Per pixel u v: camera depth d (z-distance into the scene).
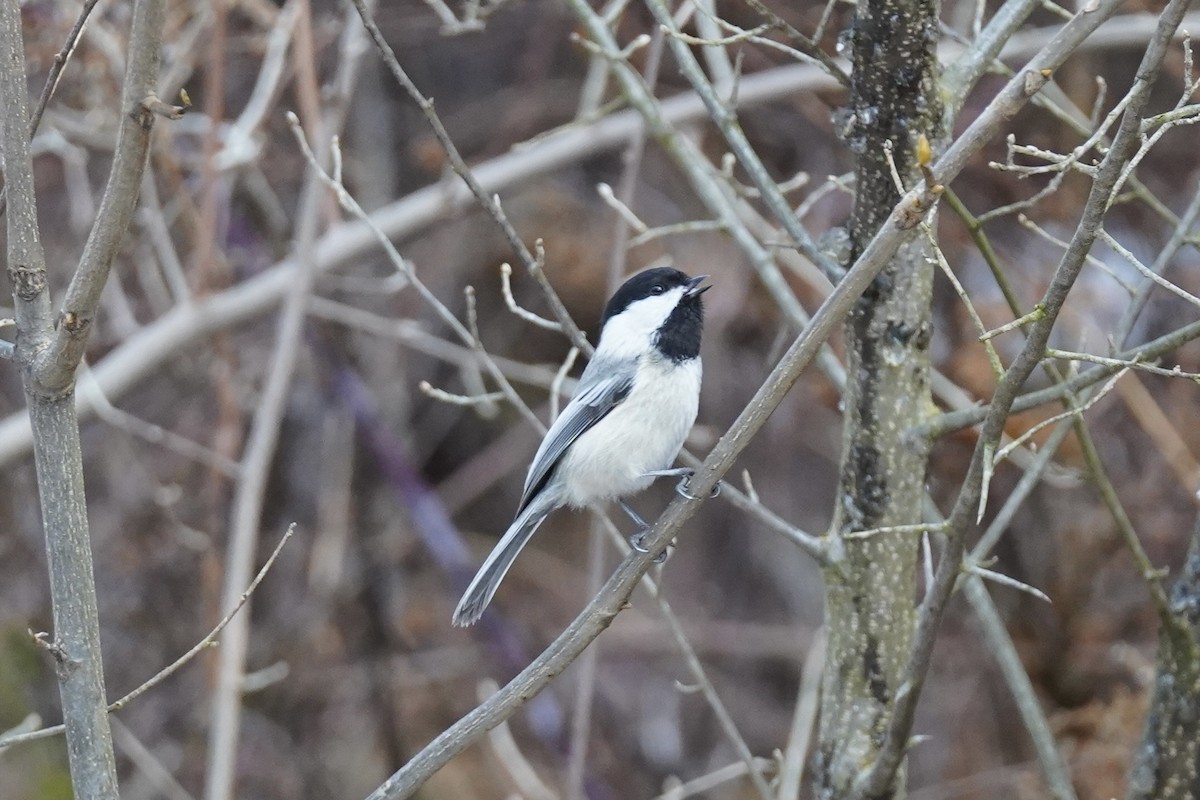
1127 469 11.70
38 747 13.27
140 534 13.30
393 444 14.71
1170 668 6.18
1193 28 10.05
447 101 16.06
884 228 4.55
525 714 15.29
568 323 6.45
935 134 5.56
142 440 13.63
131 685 13.62
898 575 5.84
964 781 12.23
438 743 5.15
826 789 5.93
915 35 5.36
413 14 14.20
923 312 5.75
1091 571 11.74
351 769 14.52
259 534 14.96
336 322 14.79
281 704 14.55
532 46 14.95
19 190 4.55
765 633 15.70
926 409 5.82
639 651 15.91
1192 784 6.11
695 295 7.45
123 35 10.62
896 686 5.85
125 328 11.63
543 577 16.44
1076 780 10.85
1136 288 6.67
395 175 15.78
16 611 13.20
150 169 10.90
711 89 6.84
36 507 13.05
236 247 14.02
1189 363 11.44
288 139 14.32
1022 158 11.64
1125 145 4.12
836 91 11.10
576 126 9.41
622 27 12.66
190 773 13.48
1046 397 5.65
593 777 14.77
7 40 4.50
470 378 11.25
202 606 13.24
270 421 10.36
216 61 10.17
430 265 15.29
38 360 4.54
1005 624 12.27
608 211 14.66
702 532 16.64
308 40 10.41
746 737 15.59
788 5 12.36
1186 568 6.23
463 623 6.92
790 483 15.83
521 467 17.05
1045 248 11.93
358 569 14.98
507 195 14.85
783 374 4.91
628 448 7.16
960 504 4.80
